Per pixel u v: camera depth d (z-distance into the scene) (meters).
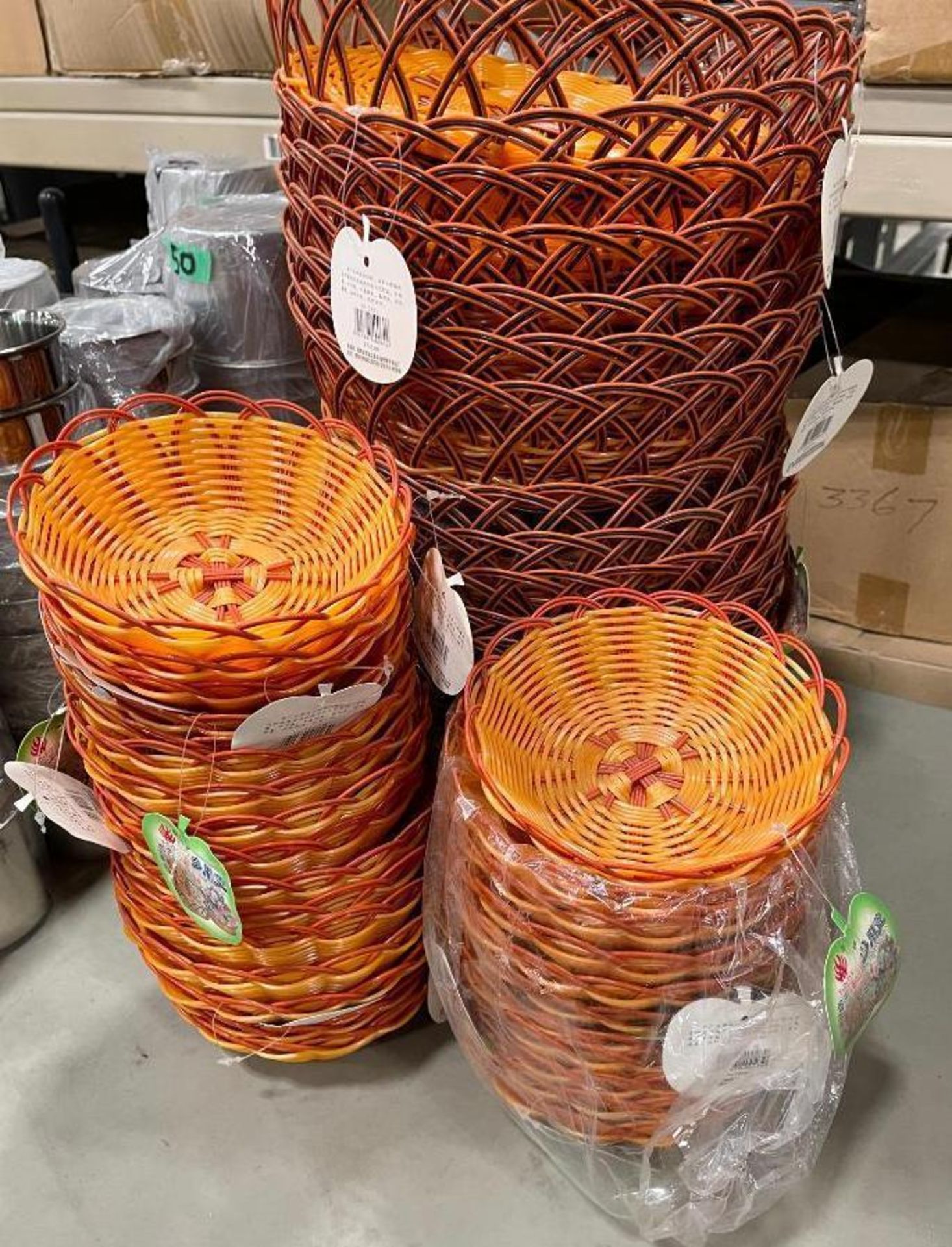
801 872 0.61
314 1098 0.78
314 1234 0.69
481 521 0.73
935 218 0.94
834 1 0.88
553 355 0.64
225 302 1.00
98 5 1.18
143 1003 0.86
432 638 0.72
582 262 0.63
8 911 0.89
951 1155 0.72
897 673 1.14
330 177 0.64
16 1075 0.80
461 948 0.69
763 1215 0.69
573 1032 0.63
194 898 0.67
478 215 0.61
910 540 1.10
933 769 1.05
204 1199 0.72
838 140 0.64
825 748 0.66
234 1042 0.77
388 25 0.92
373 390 0.72
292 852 0.68
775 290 0.66
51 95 1.29
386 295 0.63
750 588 0.82
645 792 0.68
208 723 0.62
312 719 0.61
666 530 0.73
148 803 0.67
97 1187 0.73
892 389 1.05
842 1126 0.74
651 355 0.64
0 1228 0.70
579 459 0.69
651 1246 0.68
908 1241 0.67
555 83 0.56
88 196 1.86
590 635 0.74
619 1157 0.69
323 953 0.73
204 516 0.75
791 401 1.08
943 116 0.90
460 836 0.66
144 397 0.74
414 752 0.74
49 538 0.66
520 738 0.70
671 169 0.57
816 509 1.13
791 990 0.63
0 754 0.86
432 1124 0.76
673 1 0.55
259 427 0.76
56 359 0.86
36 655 0.95
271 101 1.16
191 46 1.16
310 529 0.74
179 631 0.61
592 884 0.58
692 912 0.58
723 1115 0.64
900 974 0.84
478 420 0.68
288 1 0.63
